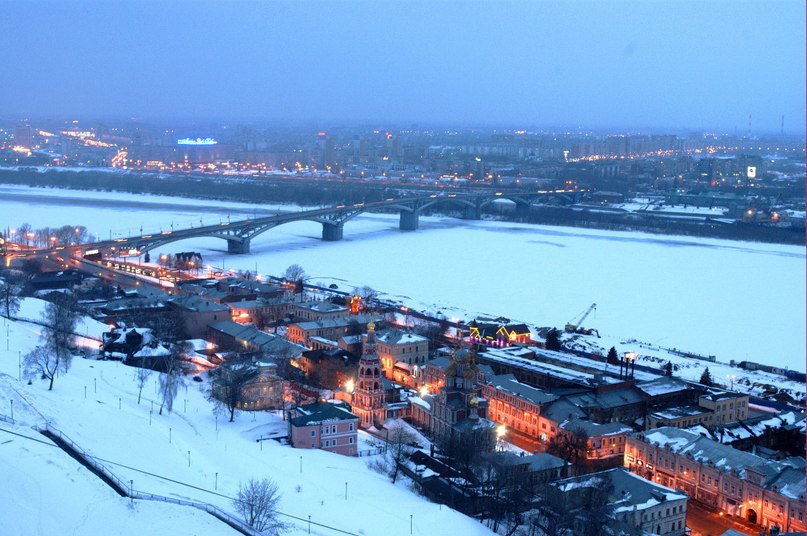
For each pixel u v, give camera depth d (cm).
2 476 16862
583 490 18962
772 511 19425
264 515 17238
